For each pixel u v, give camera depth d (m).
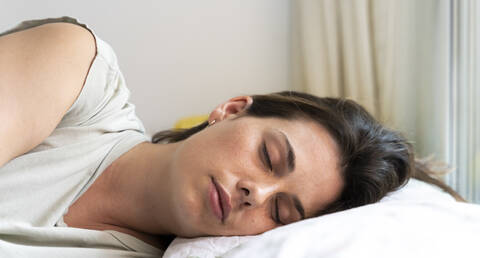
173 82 1.85
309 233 0.57
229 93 1.89
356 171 0.85
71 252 0.67
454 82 1.48
